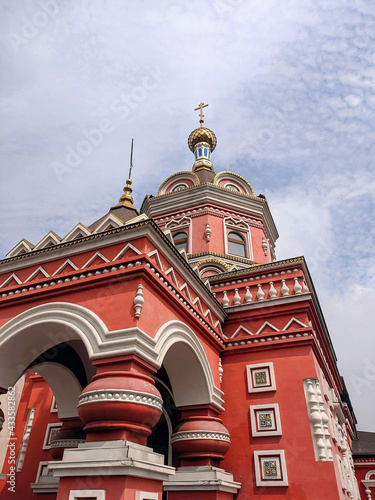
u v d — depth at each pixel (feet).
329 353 35.78
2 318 21.76
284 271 29.53
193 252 41.14
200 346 24.21
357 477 53.16
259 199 45.93
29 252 22.61
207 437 22.98
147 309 18.69
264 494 22.94
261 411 25.35
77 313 19.42
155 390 17.30
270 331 27.78
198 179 47.67
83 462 14.89
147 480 15.66
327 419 23.91
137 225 19.97
